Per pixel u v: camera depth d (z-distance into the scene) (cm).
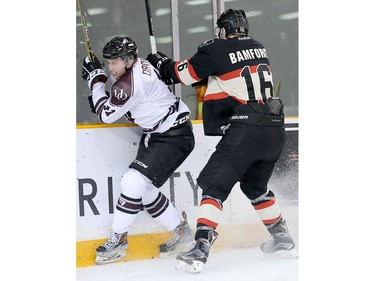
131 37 1859
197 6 1933
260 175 1708
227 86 1625
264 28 2019
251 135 1600
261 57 1664
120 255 1702
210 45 1623
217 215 1625
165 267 1695
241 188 1761
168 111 1653
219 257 1814
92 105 1672
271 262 1767
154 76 1631
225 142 1616
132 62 1609
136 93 1590
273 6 2025
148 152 1655
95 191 1712
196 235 1636
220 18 1680
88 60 1662
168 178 1741
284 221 1794
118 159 1741
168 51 1905
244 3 1988
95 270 1662
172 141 1656
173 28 1895
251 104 1617
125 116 1688
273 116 1630
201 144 1855
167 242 1783
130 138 1752
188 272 1639
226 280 1600
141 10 1862
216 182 1609
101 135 1717
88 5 1797
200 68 1612
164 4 1888
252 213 1919
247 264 1744
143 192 1653
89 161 1705
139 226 1761
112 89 1584
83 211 1698
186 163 1836
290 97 2053
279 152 1672
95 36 1814
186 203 1839
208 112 1658
